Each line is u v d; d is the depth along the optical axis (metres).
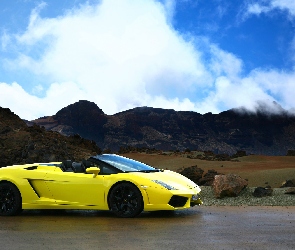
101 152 58.47
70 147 36.94
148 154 114.38
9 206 7.85
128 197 7.32
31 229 6.10
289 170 36.22
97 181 7.53
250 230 5.91
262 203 10.14
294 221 6.83
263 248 4.63
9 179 7.86
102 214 7.86
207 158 107.94
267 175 34.44
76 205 7.64
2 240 5.20
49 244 4.91
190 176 22.08
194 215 7.65
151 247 4.71
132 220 7.02
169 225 6.41
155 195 7.20
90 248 4.67
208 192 11.99
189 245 4.82
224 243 4.93
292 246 4.74
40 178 7.83
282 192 11.67
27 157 30.67
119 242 5.02
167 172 8.23
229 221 6.83
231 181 11.49
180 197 7.37
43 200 7.78
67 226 6.38
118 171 7.63
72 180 7.69
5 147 33.88
